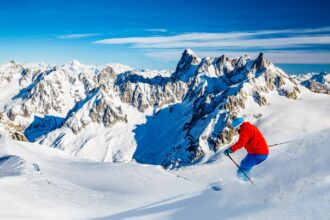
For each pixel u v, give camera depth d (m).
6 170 21.72
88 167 43.50
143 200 19.66
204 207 9.20
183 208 9.98
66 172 37.69
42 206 15.22
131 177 35.81
